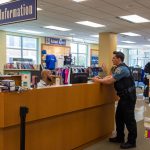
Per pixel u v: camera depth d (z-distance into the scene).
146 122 2.25
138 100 10.09
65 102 3.72
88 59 18.78
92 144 4.54
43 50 14.40
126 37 14.37
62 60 12.18
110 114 5.12
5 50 12.36
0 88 2.89
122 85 4.26
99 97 4.54
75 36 14.35
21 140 2.91
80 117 4.20
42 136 3.46
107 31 11.76
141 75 13.73
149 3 6.41
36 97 3.23
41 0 6.28
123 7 6.91
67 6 6.88
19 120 3.01
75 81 4.46
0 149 2.93
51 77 5.49
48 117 3.50
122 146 4.27
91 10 7.34
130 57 23.98
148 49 23.14
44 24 9.93
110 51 11.95
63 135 3.84
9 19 3.59
